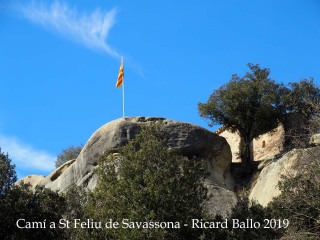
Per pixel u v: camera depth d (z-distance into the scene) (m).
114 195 26.56
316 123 31.75
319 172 27.47
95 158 37.91
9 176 28.08
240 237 25.86
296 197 26.88
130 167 26.83
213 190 33.91
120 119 39.62
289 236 25.48
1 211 26.98
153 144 27.11
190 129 38.62
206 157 38.41
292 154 32.16
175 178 26.27
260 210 27.02
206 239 25.58
